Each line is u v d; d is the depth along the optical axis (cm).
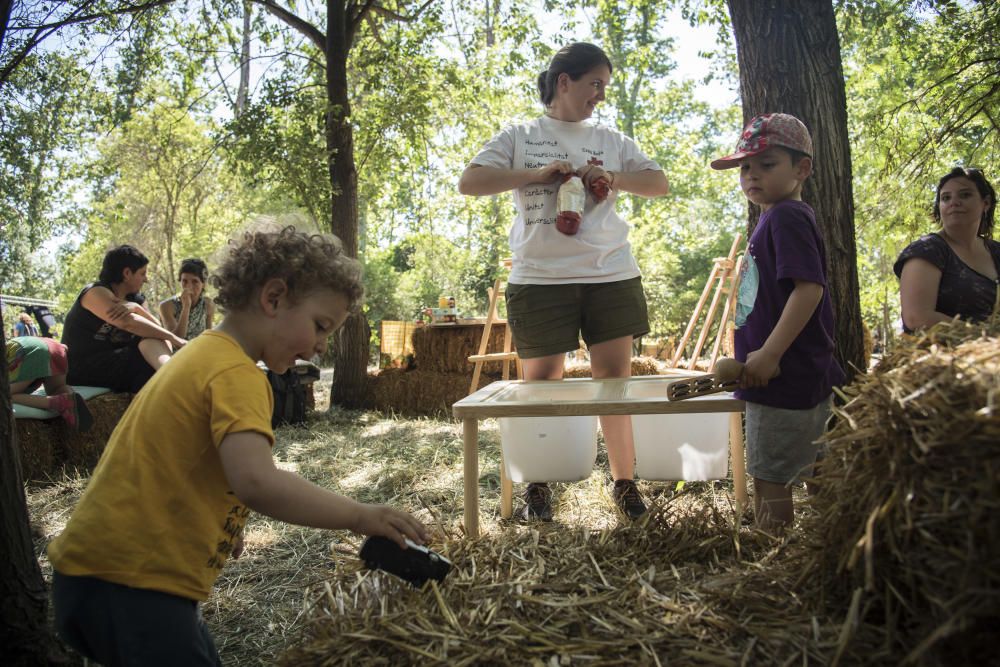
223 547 152
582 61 304
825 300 220
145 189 1477
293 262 153
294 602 242
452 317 763
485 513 325
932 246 265
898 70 716
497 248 1803
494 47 977
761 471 215
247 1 796
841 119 377
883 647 113
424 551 145
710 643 130
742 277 230
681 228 2569
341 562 187
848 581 131
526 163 311
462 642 133
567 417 264
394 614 144
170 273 1439
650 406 210
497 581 158
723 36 862
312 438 575
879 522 119
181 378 145
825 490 141
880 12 664
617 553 178
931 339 136
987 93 612
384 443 530
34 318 1048
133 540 139
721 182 2238
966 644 99
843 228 374
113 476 143
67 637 144
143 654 138
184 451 143
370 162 920
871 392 128
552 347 305
